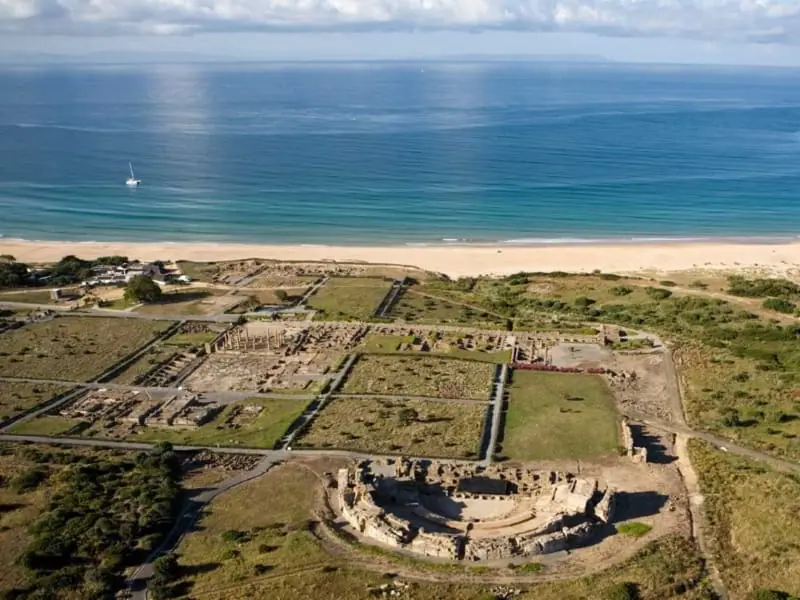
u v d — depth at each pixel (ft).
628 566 237.25
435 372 410.52
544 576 234.17
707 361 416.67
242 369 421.18
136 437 346.13
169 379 408.87
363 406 371.15
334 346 450.30
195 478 307.17
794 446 322.14
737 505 275.39
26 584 235.81
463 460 318.86
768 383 384.68
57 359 435.12
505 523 262.06
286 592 228.22
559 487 279.69
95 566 246.68
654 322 482.69
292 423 354.54
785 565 233.76
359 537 258.37
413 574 236.22
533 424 350.23
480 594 224.74
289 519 272.72
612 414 359.46
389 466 305.12
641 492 288.71
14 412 370.73
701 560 240.94
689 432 341.21
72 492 289.33
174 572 241.55
